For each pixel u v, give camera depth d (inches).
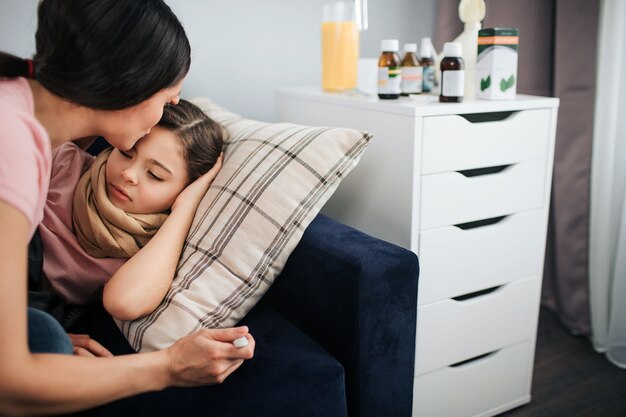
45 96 27.4
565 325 65.1
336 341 36.4
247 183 38.0
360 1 48.8
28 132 23.9
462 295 49.1
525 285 49.6
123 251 38.1
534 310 50.9
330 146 38.8
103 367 25.6
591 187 60.2
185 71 30.0
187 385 28.6
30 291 35.6
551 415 50.8
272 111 66.6
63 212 39.0
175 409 29.1
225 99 63.3
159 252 35.4
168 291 34.9
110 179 37.8
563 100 59.9
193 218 38.5
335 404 32.9
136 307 33.2
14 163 22.6
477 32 47.4
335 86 54.6
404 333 37.2
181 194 39.0
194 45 59.9
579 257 62.2
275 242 36.7
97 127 29.4
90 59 25.7
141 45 26.7
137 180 37.1
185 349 28.1
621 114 56.7
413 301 37.0
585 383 55.2
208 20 59.9
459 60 42.7
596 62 57.2
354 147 39.0
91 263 38.5
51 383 23.1
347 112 48.0
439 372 46.7
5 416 22.7
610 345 58.5
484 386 49.7
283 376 31.8
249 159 39.5
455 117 41.6
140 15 26.6
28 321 25.7
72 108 27.9
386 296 35.3
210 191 39.4
